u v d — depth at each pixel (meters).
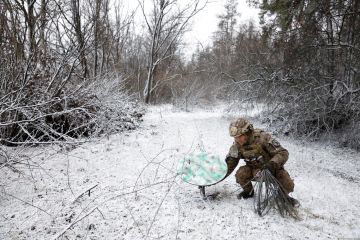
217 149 7.26
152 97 21.31
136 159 6.22
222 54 20.88
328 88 9.88
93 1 7.97
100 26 8.06
